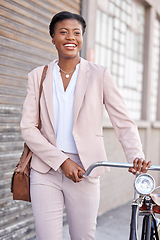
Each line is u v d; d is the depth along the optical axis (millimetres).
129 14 5445
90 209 1878
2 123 2986
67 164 1739
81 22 1851
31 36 3285
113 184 4832
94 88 1839
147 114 5969
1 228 2998
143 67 5988
